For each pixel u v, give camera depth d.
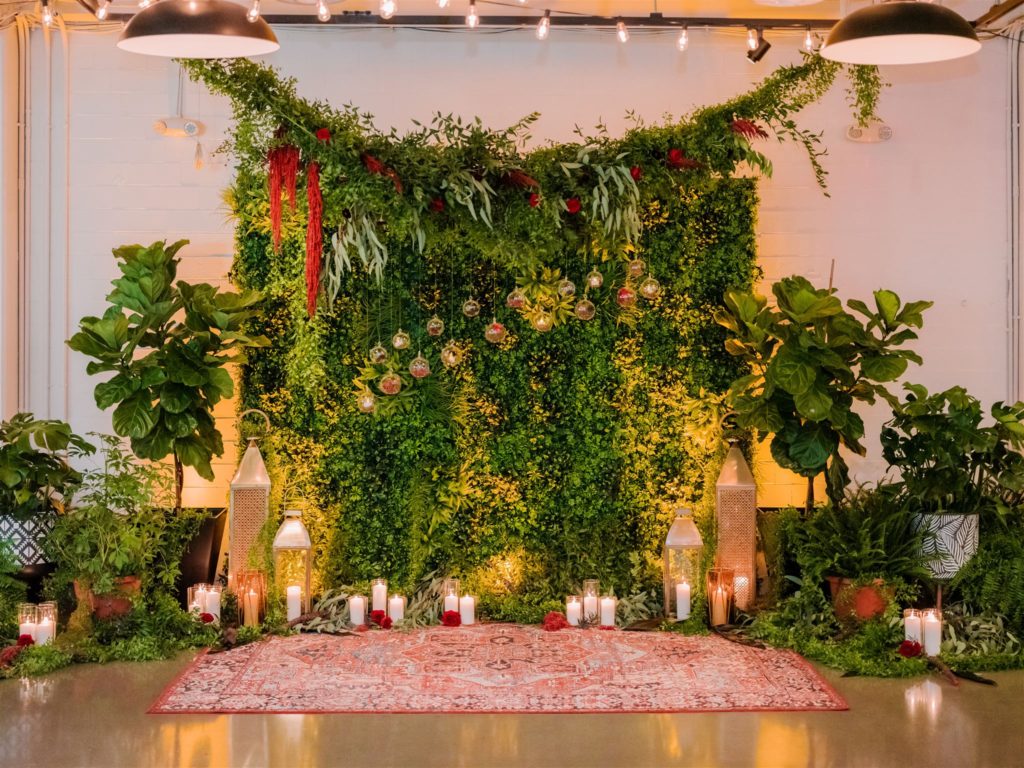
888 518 5.81
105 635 5.60
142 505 5.92
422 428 6.45
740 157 5.82
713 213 6.52
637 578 6.43
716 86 6.84
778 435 6.07
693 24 6.64
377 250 5.79
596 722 4.54
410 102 6.81
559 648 5.64
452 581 6.20
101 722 4.52
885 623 5.53
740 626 5.98
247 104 5.27
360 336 6.41
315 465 6.45
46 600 5.76
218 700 4.80
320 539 6.45
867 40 4.39
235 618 6.00
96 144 6.82
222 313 5.92
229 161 6.81
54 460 5.95
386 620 6.04
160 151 6.83
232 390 5.91
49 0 5.88
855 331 5.92
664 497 6.53
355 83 6.80
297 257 6.35
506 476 6.50
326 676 5.15
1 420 6.60
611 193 5.75
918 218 6.92
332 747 4.24
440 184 5.59
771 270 6.91
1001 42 6.90
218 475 6.79
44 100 6.81
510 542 6.50
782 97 5.80
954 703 4.79
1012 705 4.76
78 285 6.83
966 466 5.86
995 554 5.76
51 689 4.97
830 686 5.02
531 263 5.84
